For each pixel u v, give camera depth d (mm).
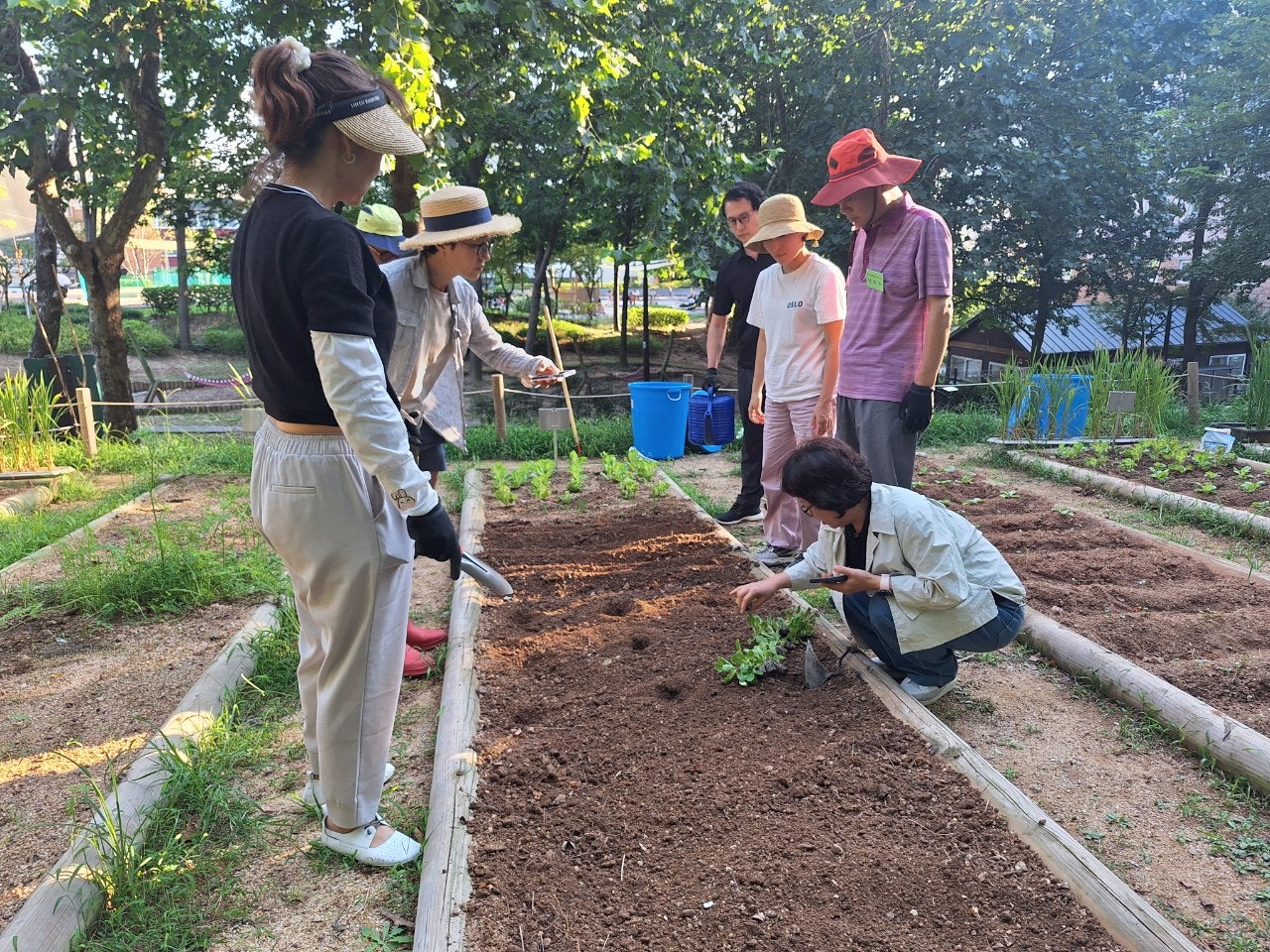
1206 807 2922
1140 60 14711
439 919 2309
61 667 4043
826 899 2354
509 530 6086
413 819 2900
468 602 4469
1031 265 15180
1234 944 2316
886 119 13328
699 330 28750
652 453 8914
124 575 4762
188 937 2418
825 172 14195
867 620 3504
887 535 3256
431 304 3676
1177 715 3332
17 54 8953
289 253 2061
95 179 9922
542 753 3131
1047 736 3379
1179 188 14820
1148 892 2521
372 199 15227
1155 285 16969
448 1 8391
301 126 2102
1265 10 13766
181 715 3381
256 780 3172
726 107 13438
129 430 9953
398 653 2504
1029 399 9273
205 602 4727
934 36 13359
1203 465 7789
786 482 3256
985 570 3379
